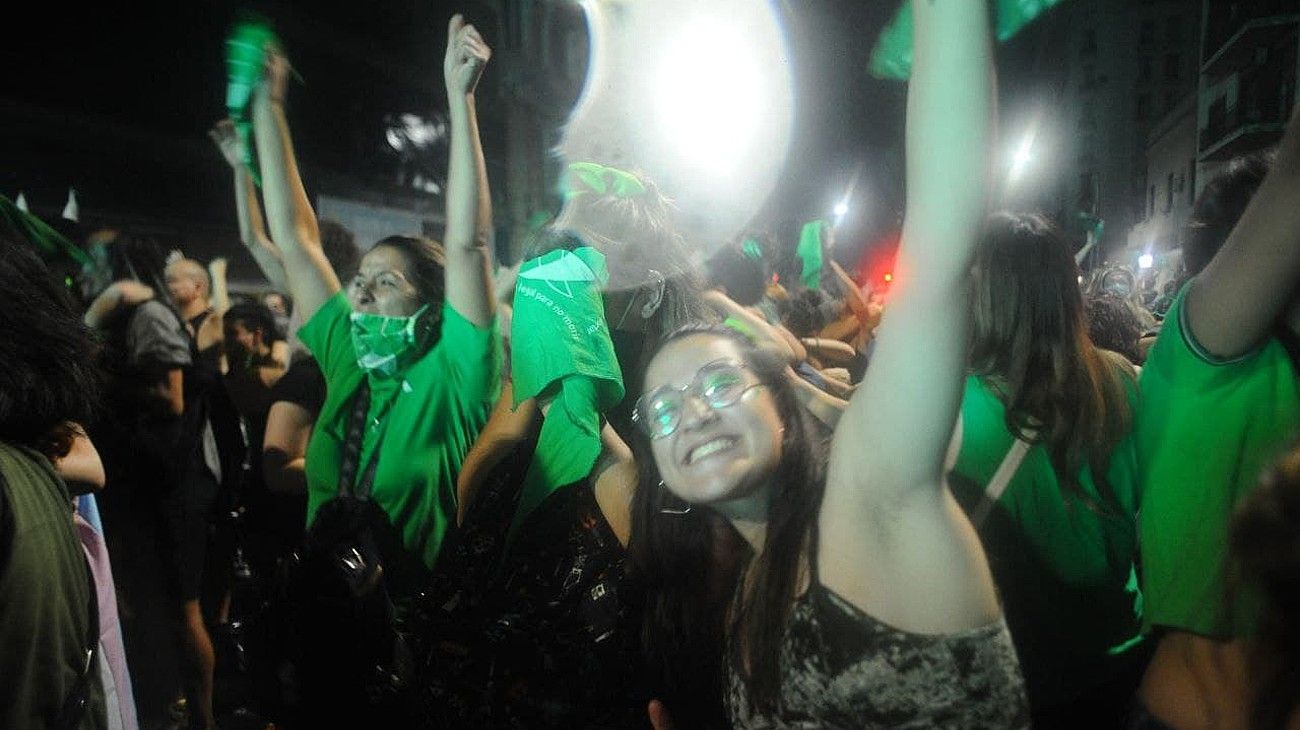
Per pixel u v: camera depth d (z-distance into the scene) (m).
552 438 2.04
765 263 4.61
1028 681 1.92
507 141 22.27
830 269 6.05
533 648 2.01
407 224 13.66
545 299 2.01
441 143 18.31
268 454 3.32
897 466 1.29
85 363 1.68
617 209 2.13
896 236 7.54
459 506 2.21
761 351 1.55
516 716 2.01
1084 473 1.86
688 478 1.51
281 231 2.64
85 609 1.63
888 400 1.28
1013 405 1.86
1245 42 23.42
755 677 1.43
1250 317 1.51
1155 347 1.77
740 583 1.56
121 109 10.30
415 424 2.38
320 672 2.10
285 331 4.78
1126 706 1.98
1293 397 1.54
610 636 1.98
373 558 2.17
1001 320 1.86
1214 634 1.46
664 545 1.75
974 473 1.87
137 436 3.47
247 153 3.01
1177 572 1.54
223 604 3.81
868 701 1.30
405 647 2.13
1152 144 38.25
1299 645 0.82
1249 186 1.90
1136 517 1.94
